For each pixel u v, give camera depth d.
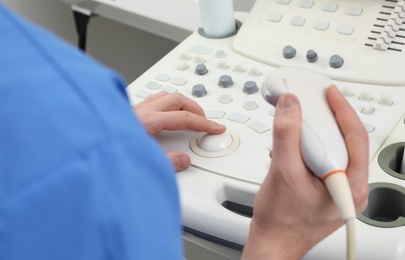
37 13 1.40
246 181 0.65
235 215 0.62
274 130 0.43
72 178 0.28
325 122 0.47
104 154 0.29
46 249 0.28
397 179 0.62
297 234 0.47
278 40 0.84
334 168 0.44
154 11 1.02
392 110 0.71
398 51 0.77
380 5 0.81
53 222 0.28
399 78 0.74
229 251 0.65
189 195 0.64
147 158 0.32
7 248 0.28
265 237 0.48
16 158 0.28
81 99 0.30
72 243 0.29
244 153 0.68
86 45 1.45
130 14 1.09
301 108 0.47
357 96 0.74
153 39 1.44
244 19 0.93
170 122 0.70
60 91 0.29
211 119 0.73
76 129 0.29
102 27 1.46
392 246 0.55
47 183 0.28
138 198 0.31
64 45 0.33
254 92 0.77
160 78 0.82
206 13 0.88
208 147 0.69
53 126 0.28
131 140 0.31
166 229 0.33
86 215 0.29
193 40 0.90
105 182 0.29
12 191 0.28
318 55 0.80
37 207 0.28
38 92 0.29
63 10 1.45
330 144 0.45
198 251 0.68
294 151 0.43
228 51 0.86
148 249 0.31
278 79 0.53
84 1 1.17
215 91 0.78
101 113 0.30
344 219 0.43
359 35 0.80
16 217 0.28
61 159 0.28
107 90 0.31
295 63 0.80
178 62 0.85
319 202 0.45
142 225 0.31
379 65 0.76
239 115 0.73
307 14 0.85
